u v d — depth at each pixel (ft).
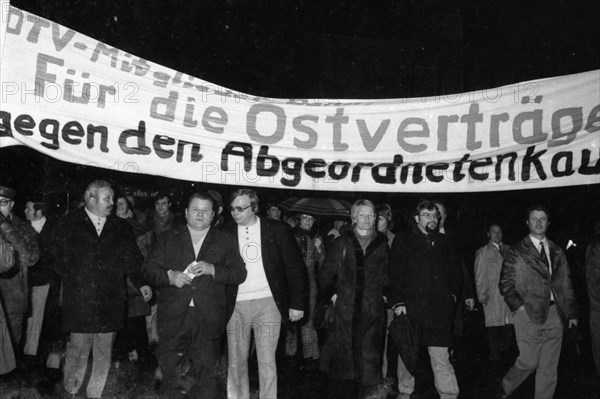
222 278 18.26
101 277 19.17
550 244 20.83
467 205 54.13
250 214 19.33
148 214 28.86
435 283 20.67
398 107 20.33
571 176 20.90
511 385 20.86
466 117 20.56
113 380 22.89
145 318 26.35
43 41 18.21
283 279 19.44
